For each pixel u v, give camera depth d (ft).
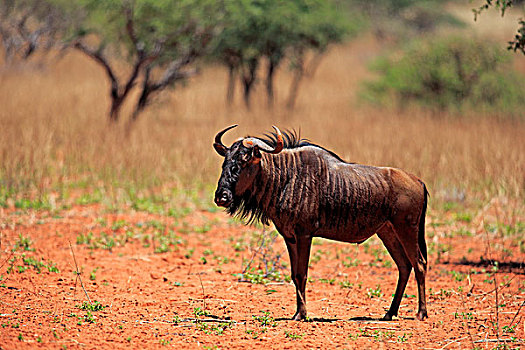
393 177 73.46
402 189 73.05
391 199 72.84
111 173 155.53
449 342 66.49
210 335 67.97
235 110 270.46
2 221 119.65
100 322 71.67
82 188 149.59
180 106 265.13
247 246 113.70
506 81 280.72
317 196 71.67
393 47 469.57
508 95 276.41
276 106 294.87
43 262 98.07
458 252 111.96
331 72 426.51
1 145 156.15
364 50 497.46
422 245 75.46
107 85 313.32
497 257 107.86
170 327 70.64
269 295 86.69
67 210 131.34
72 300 80.48
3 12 297.33
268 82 296.10
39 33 298.97
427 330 70.74
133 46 217.77
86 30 210.18
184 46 218.59
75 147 166.61
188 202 143.84
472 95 283.18
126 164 159.12
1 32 322.75
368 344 65.31
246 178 69.56
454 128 218.59
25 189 140.36
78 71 363.76
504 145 173.58
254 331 69.51
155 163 160.86
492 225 127.24
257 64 286.66
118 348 63.31
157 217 131.23
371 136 197.06
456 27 497.87
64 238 112.68
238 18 222.07
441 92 287.07
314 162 72.08
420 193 73.72
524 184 143.54
